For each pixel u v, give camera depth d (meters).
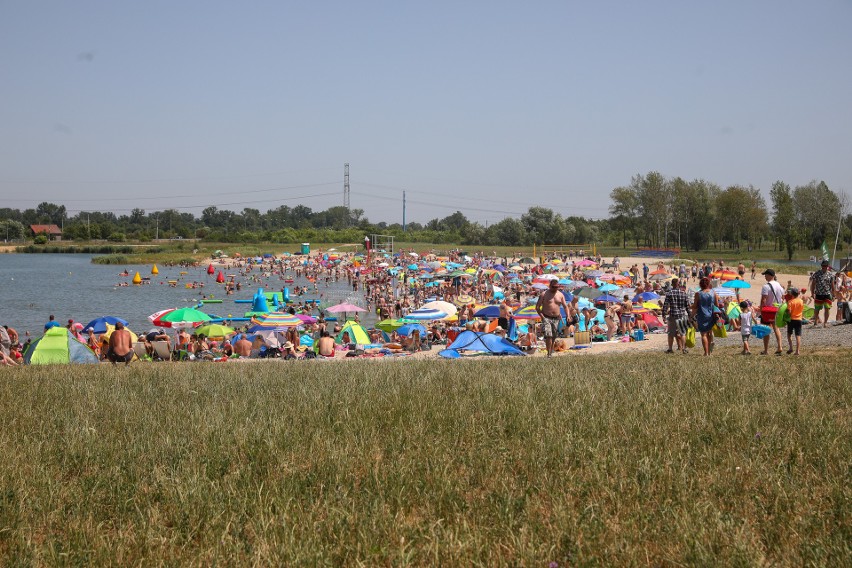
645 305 34.81
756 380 10.52
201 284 70.12
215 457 6.63
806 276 64.50
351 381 11.35
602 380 10.88
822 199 107.06
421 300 53.09
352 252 120.50
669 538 4.70
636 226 130.50
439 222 188.88
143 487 6.01
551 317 18.23
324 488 5.84
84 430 7.83
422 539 4.76
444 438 7.18
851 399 8.79
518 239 136.38
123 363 19.73
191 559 4.66
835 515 4.93
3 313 48.50
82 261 109.19
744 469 5.92
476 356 22.27
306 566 4.39
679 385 9.95
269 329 27.91
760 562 4.27
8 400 10.43
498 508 5.18
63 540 4.95
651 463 6.00
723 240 123.75
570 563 4.42
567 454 6.42
